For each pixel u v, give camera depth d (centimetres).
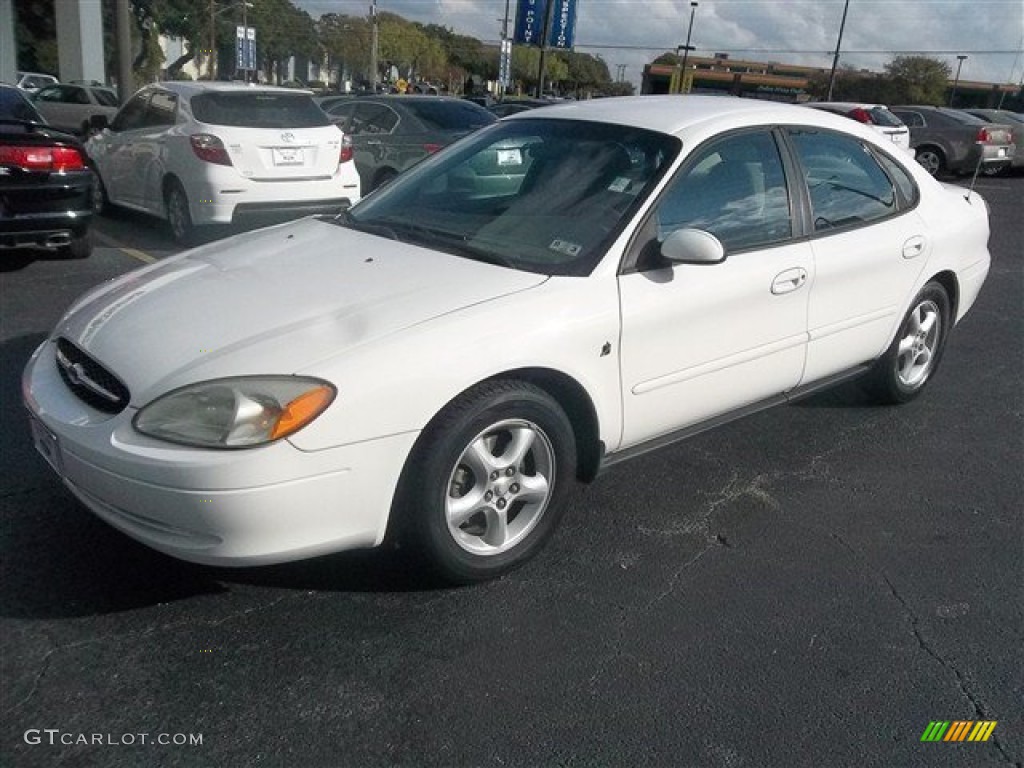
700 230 353
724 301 365
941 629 311
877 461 446
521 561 329
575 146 388
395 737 250
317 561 329
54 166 681
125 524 281
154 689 262
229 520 265
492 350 296
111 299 337
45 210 686
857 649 298
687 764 246
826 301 417
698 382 369
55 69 3872
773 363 400
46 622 288
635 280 338
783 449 455
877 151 460
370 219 397
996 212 1427
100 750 239
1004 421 509
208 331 294
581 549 350
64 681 263
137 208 938
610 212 350
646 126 383
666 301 345
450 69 7388
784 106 432
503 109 1741
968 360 627
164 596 304
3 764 233
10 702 254
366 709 259
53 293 665
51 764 234
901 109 1981
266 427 263
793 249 397
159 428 268
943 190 509
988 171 1969
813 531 374
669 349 351
